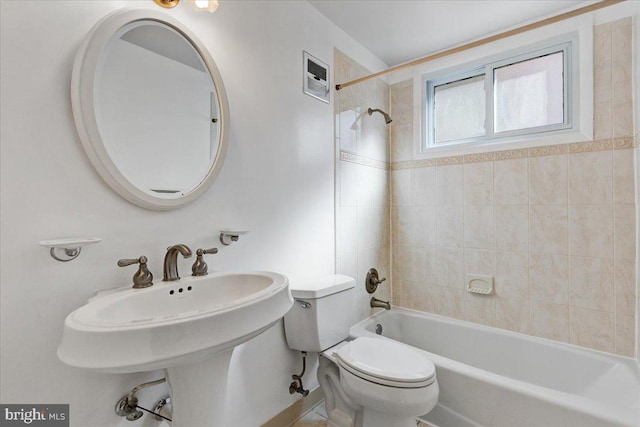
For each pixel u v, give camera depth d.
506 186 1.96
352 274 2.08
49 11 0.85
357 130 2.15
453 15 1.85
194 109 1.17
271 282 1.04
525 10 1.79
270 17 1.52
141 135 1.02
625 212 1.59
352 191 2.09
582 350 1.68
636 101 1.55
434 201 2.27
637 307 1.55
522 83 1.98
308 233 1.74
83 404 0.90
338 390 1.47
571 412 1.16
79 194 0.90
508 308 1.95
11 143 0.79
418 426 1.54
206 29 1.24
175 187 1.11
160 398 1.07
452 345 2.09
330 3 1.75
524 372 1.82
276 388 1.51
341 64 2.00
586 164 1.70
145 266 0.98
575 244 1.73
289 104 1.62
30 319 0.82
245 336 0.75
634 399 1.24
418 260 2.35
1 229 0.78
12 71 0.80
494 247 2.00
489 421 1.35
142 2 1.05
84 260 0.91
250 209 1.42
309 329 1.47
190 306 1.03
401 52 2.29
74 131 0.89
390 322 2.31
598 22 1.67
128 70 0.99
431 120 2.36
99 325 0.62
